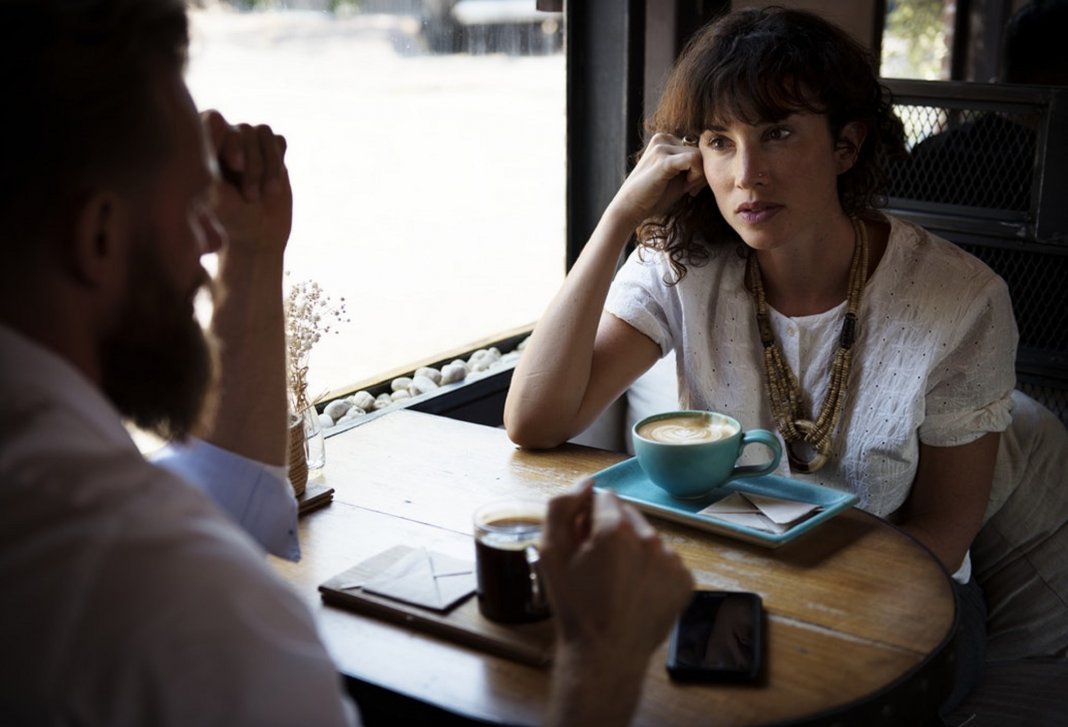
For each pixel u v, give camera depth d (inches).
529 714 36.9
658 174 63.2
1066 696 63.1
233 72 82.9
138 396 30.8
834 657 39.9
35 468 24.6
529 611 41.5
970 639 64.0
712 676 38.4
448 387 89.7
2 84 25.2
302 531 51.6
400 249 99.2
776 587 45.3
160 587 23.7
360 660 40.4
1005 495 69.6
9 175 25.6
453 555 48.1
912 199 89.0
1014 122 83.0
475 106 103.0
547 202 110.3
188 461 43.8
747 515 50.9
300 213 91.4
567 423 61.6
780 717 36.3
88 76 25.7
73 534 23.8
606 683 31.6
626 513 34.4
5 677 23.4
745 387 65.2
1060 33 85.0
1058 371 84.5
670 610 33.0
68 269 27.0
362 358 94.7
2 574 23.6
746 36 58.2
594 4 97.6
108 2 26.0
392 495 55.5
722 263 66.2
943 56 125.4
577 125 101.1
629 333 66.8
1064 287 83.8
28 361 26.1
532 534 41.1
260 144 44.1
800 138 58.3
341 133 92.9
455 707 37.3
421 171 100.1
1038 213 82.4
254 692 24.0
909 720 38.7
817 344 63.6
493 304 106.0
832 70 57.8
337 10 90.0
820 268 63.1
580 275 63.2
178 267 29.2
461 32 100.5
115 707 23.3
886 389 61.7
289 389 56.9
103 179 26.4
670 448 50.8
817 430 63.0
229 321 43.9
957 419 61.7
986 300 61.2
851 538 49.7
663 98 64.6
